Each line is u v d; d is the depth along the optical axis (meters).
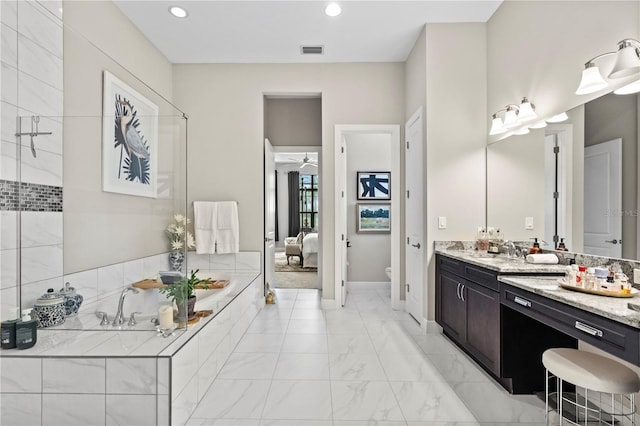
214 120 4.16
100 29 2.77
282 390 2.19
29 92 1.98
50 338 1.85
